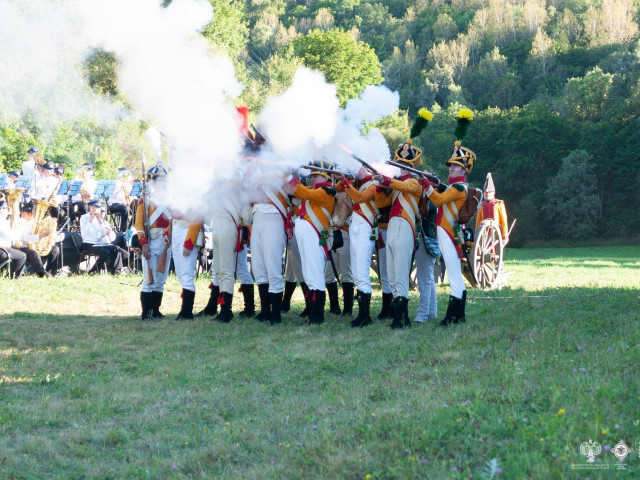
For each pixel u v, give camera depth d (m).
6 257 12.38
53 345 7.27
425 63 101.12
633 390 4.29
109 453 4.22
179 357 6.65
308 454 3.88
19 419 4.75
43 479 3.83
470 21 115.19
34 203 13.10
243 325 8.31
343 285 9.00
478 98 94.38
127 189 16.17
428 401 4.51
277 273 8.40
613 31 100.69
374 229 8.06
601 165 55.88
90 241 13.77
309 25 88.94
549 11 118.19
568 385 4.48
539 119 59.12
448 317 7.69
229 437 4.32
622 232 54.22
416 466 3.54
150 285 8.82
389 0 127.75
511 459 3.46
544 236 56.03
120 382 5.71
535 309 8.55
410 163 7.75
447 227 7.68
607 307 8.45
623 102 60.22
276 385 5.56
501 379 4.85
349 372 5.88
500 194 60.03
